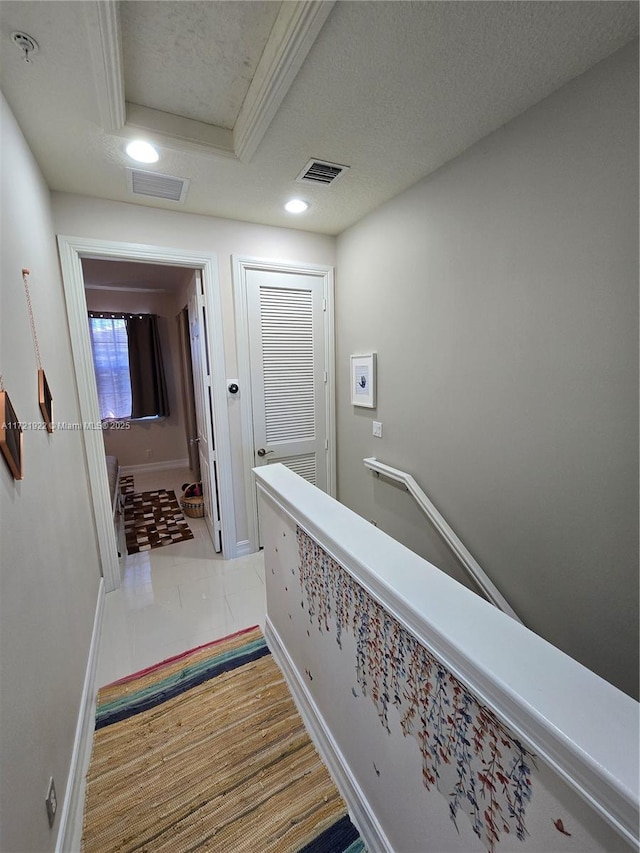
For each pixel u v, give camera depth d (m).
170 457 5.41
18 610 0.96
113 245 2.22
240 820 1.18
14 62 1.17
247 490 2.89
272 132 1.58
